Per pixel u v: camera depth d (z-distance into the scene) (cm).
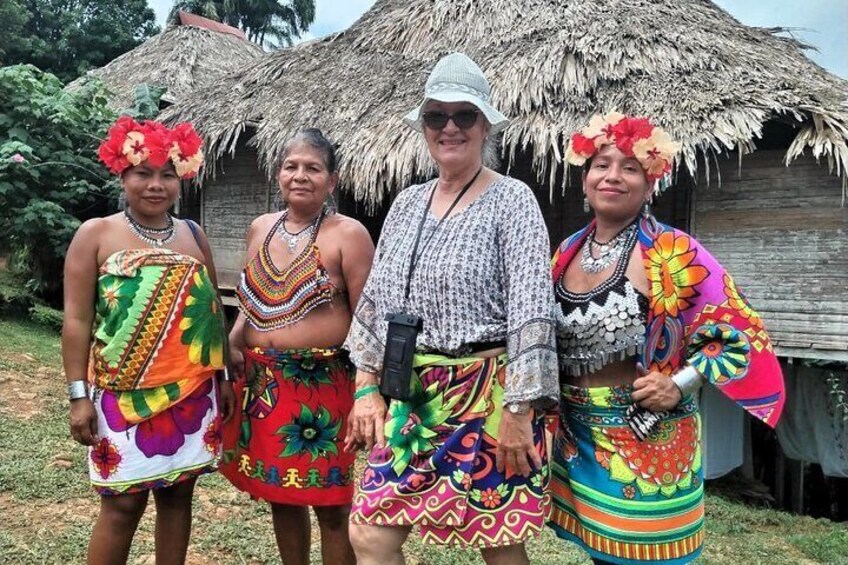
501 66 627
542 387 183
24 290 955
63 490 353
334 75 749
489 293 196
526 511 195
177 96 1227
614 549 202
